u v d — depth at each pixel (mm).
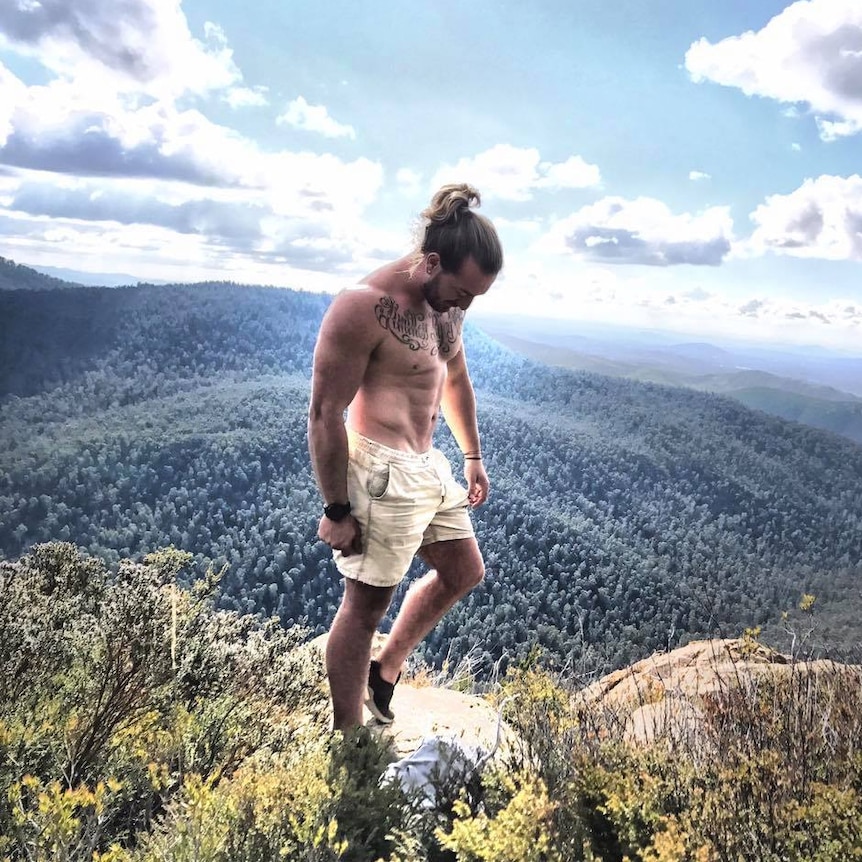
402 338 1925
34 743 1418
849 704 1518
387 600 1951
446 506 2088
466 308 1995
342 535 1898
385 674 2166
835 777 1233
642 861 1052
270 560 97750
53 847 1070
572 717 1532
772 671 1805
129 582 2006
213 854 1115
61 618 2188
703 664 2406
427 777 1476
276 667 2180
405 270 1961
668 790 1188
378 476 1905
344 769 1400
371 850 1226
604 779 1221
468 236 1865
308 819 1171
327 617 88812
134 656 1707
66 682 1731
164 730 1602
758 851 1012
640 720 1952
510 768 1411
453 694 2672
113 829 1384
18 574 2451
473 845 1045
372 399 1957
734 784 1165
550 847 1034
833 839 1008
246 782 1271
